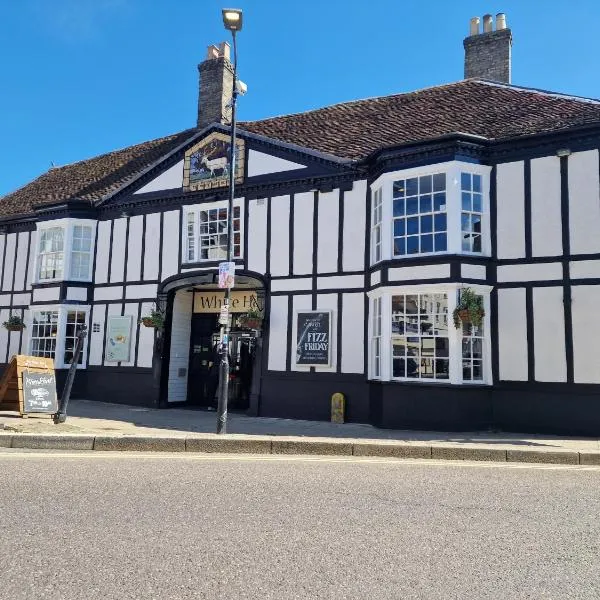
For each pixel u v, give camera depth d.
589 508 5.45
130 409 13.95
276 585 3.50
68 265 16.20
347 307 12.54
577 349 10.37
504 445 8.63
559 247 10.73
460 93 14.66
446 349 10.98
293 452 8.48
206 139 14.85
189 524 4.70
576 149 10.82
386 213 11.78
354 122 14.97
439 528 4.72
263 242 13.70
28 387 10.54
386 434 10.18
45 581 3.52
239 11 9.77
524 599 3.36
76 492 5.73
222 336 9.61
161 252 15.20
